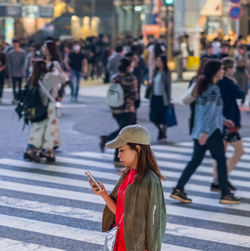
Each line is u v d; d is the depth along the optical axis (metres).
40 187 12.06
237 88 11.73
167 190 12.07
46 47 14.23
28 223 9.70
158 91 16.94
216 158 11.04
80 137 17.75
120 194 5.75
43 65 14.03
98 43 37.38
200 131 10.79
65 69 26.12
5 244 8.68
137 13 41.12
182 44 36.59
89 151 15.83
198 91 10.77
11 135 17.78
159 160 14.98
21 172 13.34
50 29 37.91
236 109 11.85
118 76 14.37
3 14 40.62
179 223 9.85
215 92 10.76
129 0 41.19
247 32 44.72
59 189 11.94
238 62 24.44
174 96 28.55
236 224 9.87
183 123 20.69
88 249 8.54
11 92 30.19
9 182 12.40
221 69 10.77
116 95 14.30
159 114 17.08
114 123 20.45
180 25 37.22
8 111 22.89
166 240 8.98
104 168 13.94
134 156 5.64
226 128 11.72
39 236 9.06
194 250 8.59
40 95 14.13
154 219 5.53
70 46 34.22
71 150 15.89
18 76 24.88
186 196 11.21
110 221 5.95
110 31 40.12
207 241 8.98
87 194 11.61
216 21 38.84
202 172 13.80
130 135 5.60
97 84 35.38
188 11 37.47
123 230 5.62
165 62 16.78
